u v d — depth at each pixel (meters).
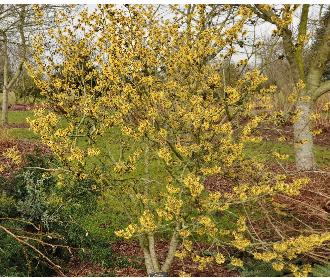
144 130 5.16
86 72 6.85
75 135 5.92
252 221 6.80
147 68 5.71
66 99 6.59
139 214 6.39
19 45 16.52
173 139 5.75
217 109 5.18
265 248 5.72
